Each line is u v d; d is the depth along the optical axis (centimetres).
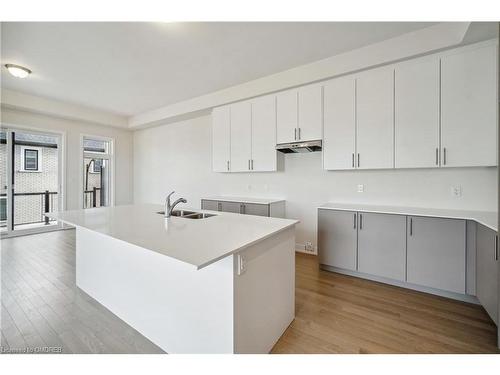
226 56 294
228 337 132
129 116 582
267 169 363
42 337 177
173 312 159
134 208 285
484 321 195
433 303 224
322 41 262
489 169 246
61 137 510
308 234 368
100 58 301
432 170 274
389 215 254
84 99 457
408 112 255
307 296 238
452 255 223
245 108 385
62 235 475
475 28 205
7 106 423
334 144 301
